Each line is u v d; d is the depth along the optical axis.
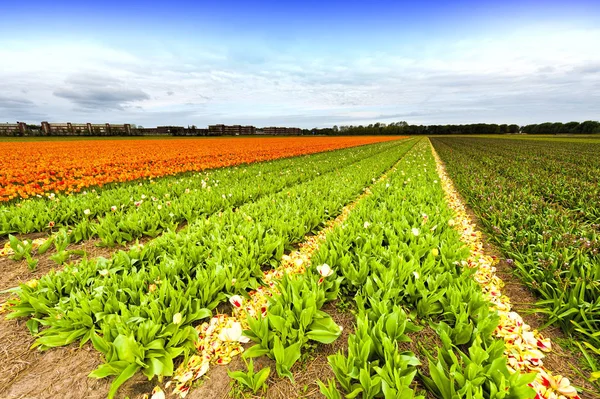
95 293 2.57
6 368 2.16
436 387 1.82
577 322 2.43
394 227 4.25
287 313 2.29
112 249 4.39
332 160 16.44
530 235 3.93
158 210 5.48
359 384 1.78
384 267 2.93
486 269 3.53
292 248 4.35
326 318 2.40
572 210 5.69
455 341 2.21
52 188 7.99
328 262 3.22
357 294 2.68
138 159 15.38
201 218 5.35
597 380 1.99
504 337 2.30
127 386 2.00
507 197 6.58
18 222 4.78
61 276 2.91
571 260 3.23
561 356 2.24
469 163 14.88
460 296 2.51
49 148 23.75
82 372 2.12
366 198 6.46
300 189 7.46
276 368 2.01
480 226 5.48
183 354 2.29
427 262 3.07
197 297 2.71
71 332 2.27
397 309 2.28
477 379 1.64
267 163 15.09
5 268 3.73
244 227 4.20
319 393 1.95
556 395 1.70
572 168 12.05
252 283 3.07
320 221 5.33
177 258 3.21
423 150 26.84
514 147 29.23
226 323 2.60
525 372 2.02
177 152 20.52
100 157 16.16
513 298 3.02
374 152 23.45
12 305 2.75
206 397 1.93
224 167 14.06
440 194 6.79
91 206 5.57
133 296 2.55
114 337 2.16
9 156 16.14
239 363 2.21
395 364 1.85
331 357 2.04
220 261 3.17
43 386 2.01
